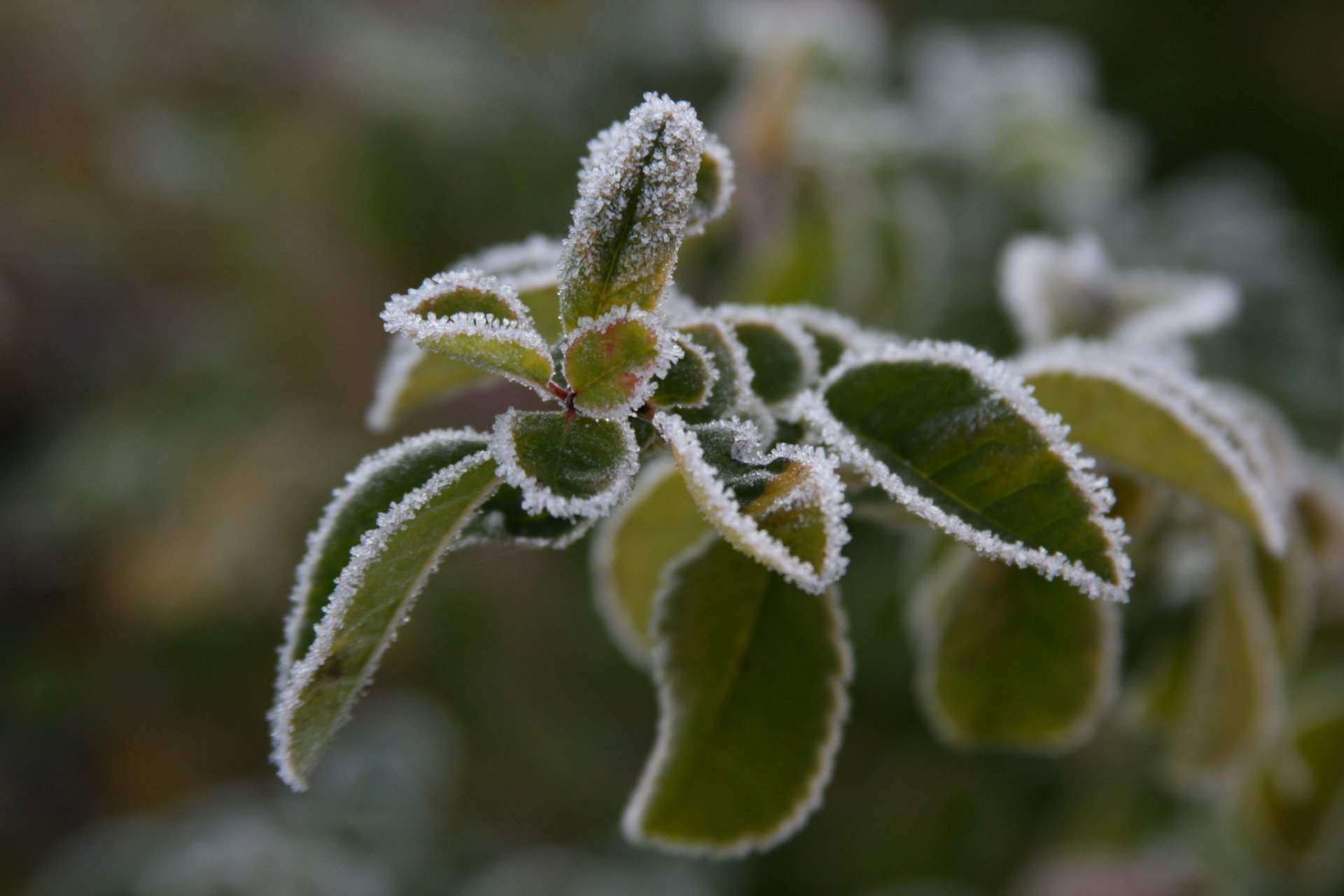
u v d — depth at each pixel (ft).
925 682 0.76
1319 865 1.02
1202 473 0.71
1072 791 1.52
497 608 1.84
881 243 1.18
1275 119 2.52
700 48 1.81
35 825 1.82
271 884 1.28
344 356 1.82
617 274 0.60
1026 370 0.70
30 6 1.82
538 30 1.77
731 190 0.66
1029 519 0.62
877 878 1.63
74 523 1.80
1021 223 1.41
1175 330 0.81
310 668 0.59
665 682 0.66
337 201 1.66
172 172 1.79
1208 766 0.80
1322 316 1.49
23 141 1.92
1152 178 2.48
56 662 1.87
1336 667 1.01
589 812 1.73
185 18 1.75
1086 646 0.73
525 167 1.64
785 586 0.66
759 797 0.67
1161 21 2.49
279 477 1.78
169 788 1.83
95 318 2.09
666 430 0.59
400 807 1.39
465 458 0.60
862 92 1.29
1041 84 1.42
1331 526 0.82
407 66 1.60
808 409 0.63
